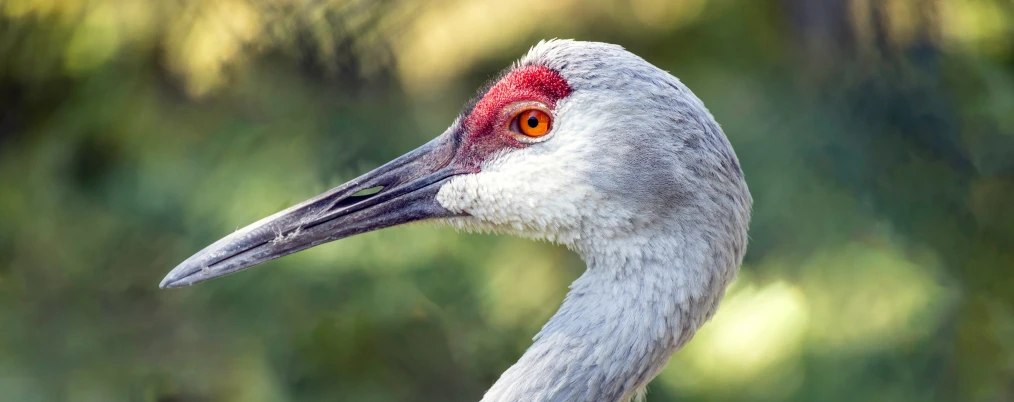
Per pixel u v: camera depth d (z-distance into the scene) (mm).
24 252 11250
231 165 10141
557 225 5473
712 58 12008
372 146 9820
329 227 5875
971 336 10328
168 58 10453
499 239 11445
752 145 10180
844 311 10195
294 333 10219
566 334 5379
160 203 10430
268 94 10227
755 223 10055
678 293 5293
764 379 10492
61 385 10234
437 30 11352
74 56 10844
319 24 9742
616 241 5375
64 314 10695
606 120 5316
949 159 10016
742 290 10758
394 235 10523
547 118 5469
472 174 5727
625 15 12688
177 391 10305
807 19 10617
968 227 10203
